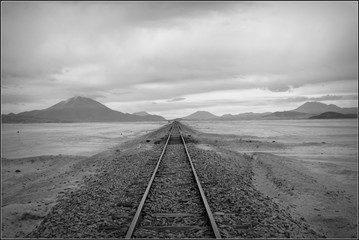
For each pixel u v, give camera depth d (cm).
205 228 599
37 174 1736
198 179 1016
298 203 1041
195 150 2017
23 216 865
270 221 671
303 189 1216
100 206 784
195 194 857
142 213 694
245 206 759
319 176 1605
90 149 3192
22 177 1662
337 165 1973
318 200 1080
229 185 996
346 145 3431
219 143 3222
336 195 1178
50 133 7469
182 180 1045
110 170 1452
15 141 4703
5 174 1827
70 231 625
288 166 1784
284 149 2978
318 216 919
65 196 1053
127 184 1021
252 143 3325
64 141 4438
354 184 1421
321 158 2375
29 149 3344
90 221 671
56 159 2312
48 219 734
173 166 1348
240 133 5722
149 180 1052
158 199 808
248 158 2048
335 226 848
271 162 1823
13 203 1059
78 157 2389
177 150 2033
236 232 596
